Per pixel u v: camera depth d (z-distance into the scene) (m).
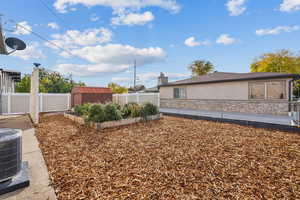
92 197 1.96
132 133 5.29
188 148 3.81
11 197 1.95
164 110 12.91
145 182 2.31
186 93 14.22
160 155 3.37
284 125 5.66
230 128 6.07
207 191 2.07
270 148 3.77
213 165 2.87
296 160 3.05
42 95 11.51
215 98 11.91
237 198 1.92
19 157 2.23
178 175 2.51
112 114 6.57
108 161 3.07
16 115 9.69
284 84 8.55
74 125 6.64
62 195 2.01
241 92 10.39
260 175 2.49
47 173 2.58
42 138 4.70
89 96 12.30
